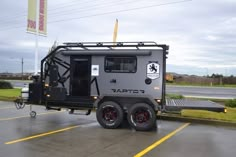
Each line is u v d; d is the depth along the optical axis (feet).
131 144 25.48
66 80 35.01
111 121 32.58
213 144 25.84
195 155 22.25
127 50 32.65
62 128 32.55
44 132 30.12
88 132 30.55
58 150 23.08
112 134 29.71
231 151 23.53
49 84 35.37
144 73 32.37
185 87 129.18
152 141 26.73
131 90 32.73
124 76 32.96
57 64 35.29
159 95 31.96
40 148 23.59
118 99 32.99
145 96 32.04
